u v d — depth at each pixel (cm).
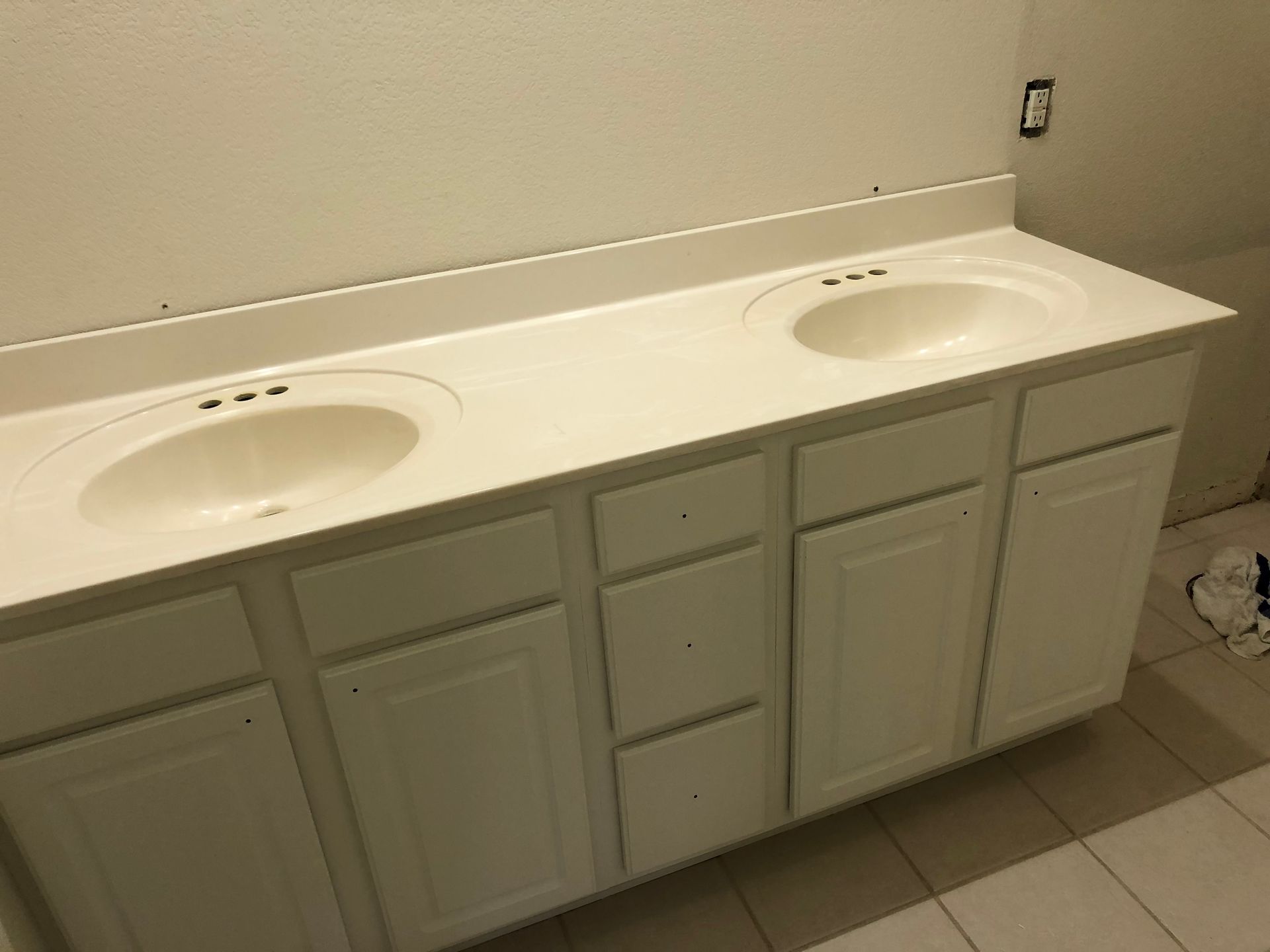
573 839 136
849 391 122
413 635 113
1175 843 157
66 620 97
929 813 165
